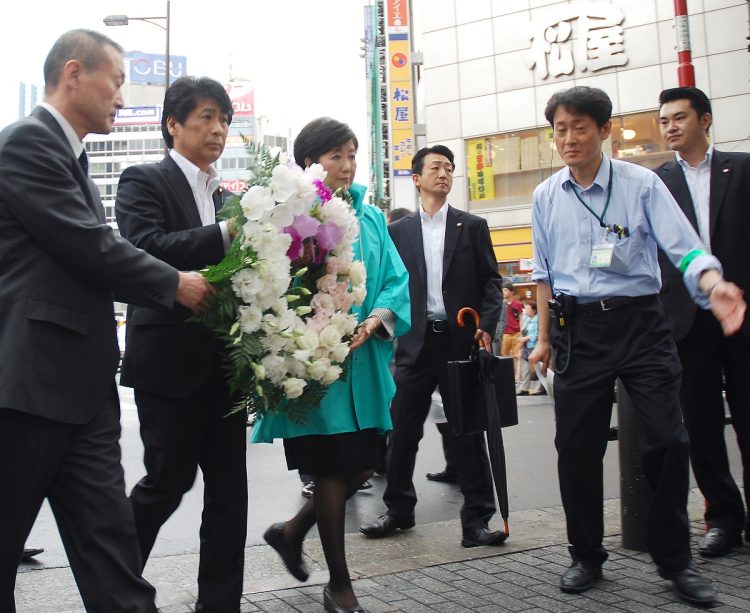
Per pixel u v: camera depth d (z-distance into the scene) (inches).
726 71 737.6
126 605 81.8
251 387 97.7
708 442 142.4
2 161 82.7
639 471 143.4
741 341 139.7
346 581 114.7
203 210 112.3
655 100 773.9
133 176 106.8
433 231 174.9
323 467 116.1
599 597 118.6
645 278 123.8
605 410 126.4
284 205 96.0
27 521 82.0
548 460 257.4
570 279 128.5
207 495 109.9
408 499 168.4
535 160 837.2
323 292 109.3
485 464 159.2
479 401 152.7
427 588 125.0
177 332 104.3
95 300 86.7
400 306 125.9
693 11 751.1
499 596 120.1
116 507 84.6
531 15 832.9
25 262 83.1
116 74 92.1
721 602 114.2
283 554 127.3
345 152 126.0
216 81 111.3
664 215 120.0
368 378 121.6
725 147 737.0
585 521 124.3
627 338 123.3
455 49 874.1
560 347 129.9
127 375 108.1
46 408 80.7
